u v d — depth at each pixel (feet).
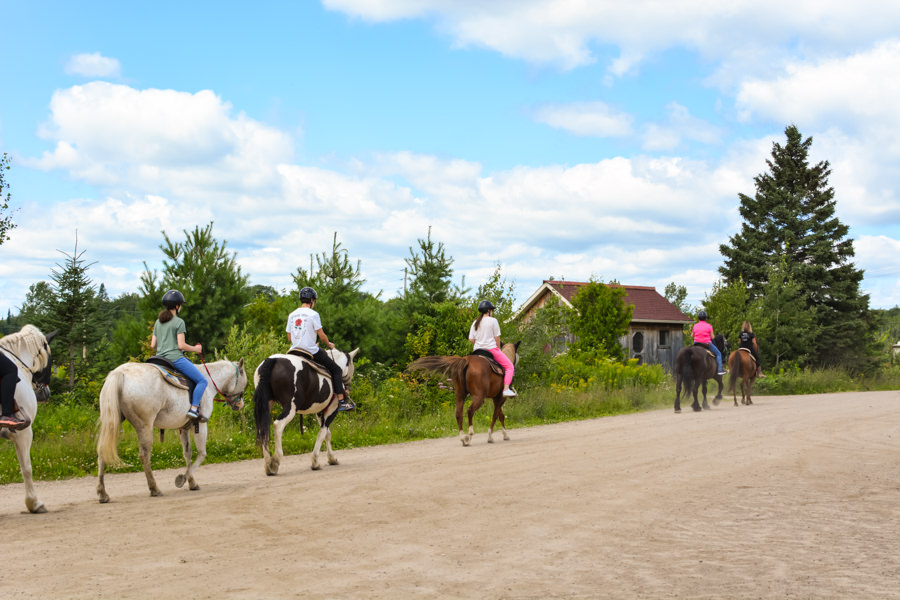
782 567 17.53
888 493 26.96
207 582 16.52
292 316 37.27
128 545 20.11
